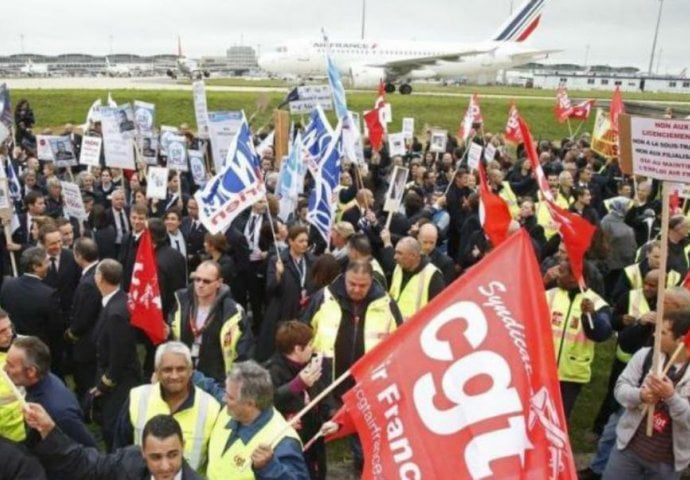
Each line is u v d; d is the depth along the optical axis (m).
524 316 3.09
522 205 10.87
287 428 3.72
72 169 16.61
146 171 13.64
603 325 6.27
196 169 12.75
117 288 5.73
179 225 9.17
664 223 4.23
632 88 83.06
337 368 5.63
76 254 6.59
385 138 19.08
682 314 4.61
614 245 10.21
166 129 16.28
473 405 2.93
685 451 4.65
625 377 4.86
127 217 10.36
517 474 2.75
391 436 3.04
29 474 3.68
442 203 11.45
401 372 3.12
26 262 6.40
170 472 3.53
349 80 50.62
